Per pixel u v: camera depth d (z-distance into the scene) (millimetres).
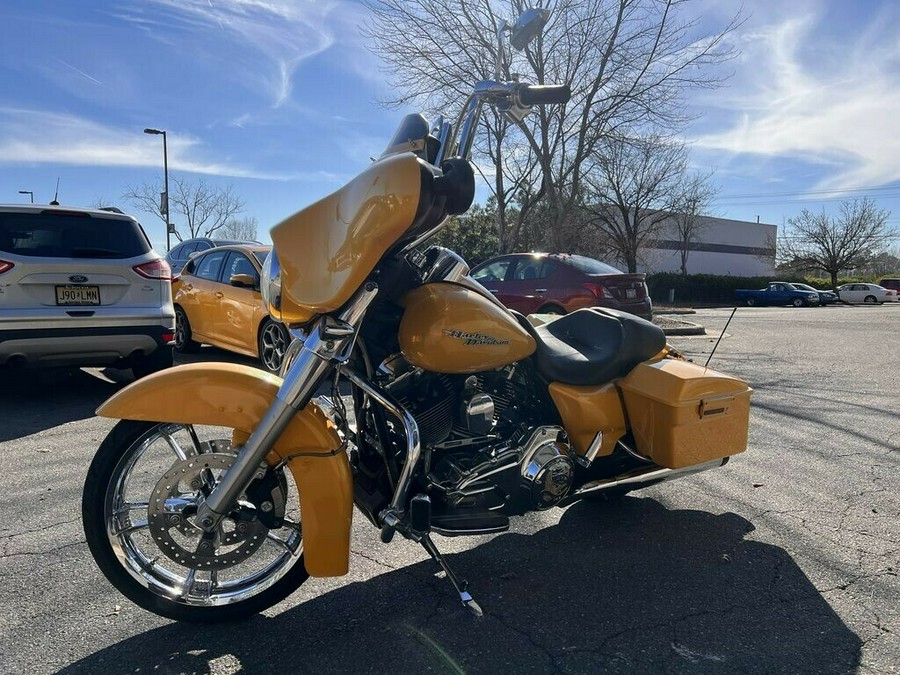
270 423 2416
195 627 2625
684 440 3271
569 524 3680
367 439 2855
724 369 9000
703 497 4070
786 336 14258
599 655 2473
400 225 2293
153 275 6301
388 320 2715
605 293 9891
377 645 2525
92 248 6035
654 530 3600
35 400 6418
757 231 63406
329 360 2453
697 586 2994
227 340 8203
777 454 4906
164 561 3105
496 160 16562
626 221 33250
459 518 2740
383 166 2316
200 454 2607
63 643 2494
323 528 2521
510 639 2574
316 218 2434
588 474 3352
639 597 2898
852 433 5488
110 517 2525
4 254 5559
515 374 3137
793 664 2422
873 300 42406
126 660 2398
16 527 3492
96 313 5902
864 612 2779
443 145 2639
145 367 6738
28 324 5574
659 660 2443
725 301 42219
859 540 3471
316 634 2594
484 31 14703
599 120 15312
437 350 2643
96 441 5039
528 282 10508
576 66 14734
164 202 26141
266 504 2604
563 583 3020
